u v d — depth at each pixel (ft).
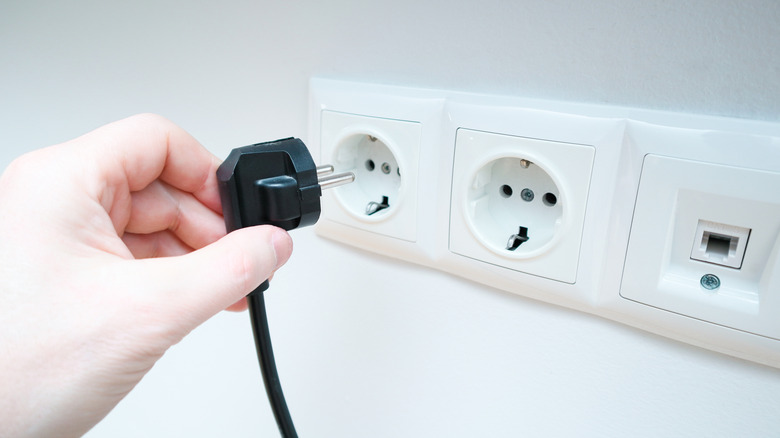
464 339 1.20
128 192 1.00
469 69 1.03
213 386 1.68
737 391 0.93
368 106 1.12
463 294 1.17
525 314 1.10
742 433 0.94
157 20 1.43
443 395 1.27
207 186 1.11
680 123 0.84
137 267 0.86
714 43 0.81
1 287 0.84
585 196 0.94
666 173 0.85
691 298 0.88
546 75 0.95
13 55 1.82
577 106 0.92
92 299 0.84
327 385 1.46
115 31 1.53
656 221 0.88
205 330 1.63
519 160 1.04
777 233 0.80
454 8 1.01
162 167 1.05
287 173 0.96
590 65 0.91
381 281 1.27
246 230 0.90
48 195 0.87
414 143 1.09
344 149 1.19
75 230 0.87
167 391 1.78
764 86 0.79
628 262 0.92
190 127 1.47
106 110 1.65
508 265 1.05
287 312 1.47
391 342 1.31
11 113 1.93
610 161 0.90
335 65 1.18
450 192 1.08
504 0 0.96
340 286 1.35
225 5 1.29
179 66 1.43
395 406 1.35
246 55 1.30
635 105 0.89
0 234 0.85
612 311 0.97
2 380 0.84
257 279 0.90
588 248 0.96
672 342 0.96
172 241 1.18
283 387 1.55
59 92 1.76
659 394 1.00
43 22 1.69
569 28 0.91
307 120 1.25
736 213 0.82
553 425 1.14
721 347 0.90
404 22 1.07
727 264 0.86
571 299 1.01
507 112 0.97
